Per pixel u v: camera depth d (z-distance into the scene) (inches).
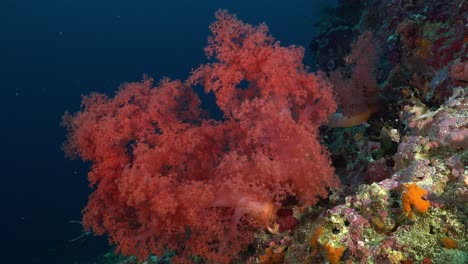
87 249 536.1
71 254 557.0
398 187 94.0
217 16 139.9
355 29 339.0
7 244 1000.2
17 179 1439.5
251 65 137.0
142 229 136.2
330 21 481.1
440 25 171.9
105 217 141.1
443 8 172.7
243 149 140.6
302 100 135.6
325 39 381.7
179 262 138.2
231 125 147.5
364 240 94.3
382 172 130.8
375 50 178.2
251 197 127.2
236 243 131.7
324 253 101.0
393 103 169.6
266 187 128.3
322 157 125.2
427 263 77.1
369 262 88.7
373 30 301.9
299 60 144.5
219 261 131.5
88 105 160.9
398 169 113.8
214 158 146.4
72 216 1111.0
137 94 158.2
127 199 133.4
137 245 143.9
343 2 400.5
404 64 188.2
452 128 101.8
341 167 169.0
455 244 77.4
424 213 84.8
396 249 84.0
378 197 96.0
